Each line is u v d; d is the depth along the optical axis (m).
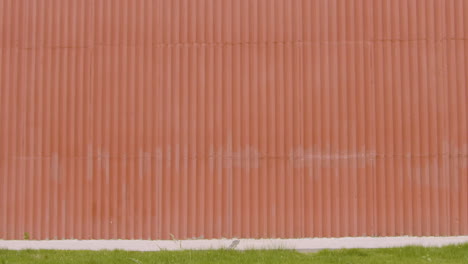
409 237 9.41
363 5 9.66
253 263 7.62
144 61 9.66
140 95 9.65
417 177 9.51
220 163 9.57
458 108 9.59
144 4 9.73
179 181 9.57
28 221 9.55
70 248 9.20
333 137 9.57
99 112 9.65
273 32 9.66
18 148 9.62
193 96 9.63
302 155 9.55
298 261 7.74
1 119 9.65
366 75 9.62
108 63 9.66
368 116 9.58
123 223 9.54
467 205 9.49
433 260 7.75
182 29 9.68
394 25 9.66
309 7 9.67
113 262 7.75
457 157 9.53
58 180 9.60
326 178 9.52
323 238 9.43
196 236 9.48
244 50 9.66
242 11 9.67
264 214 9.50
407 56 9.64
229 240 9.41
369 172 9.52
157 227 9.52
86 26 9.72
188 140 9.60
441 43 9.65
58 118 9.66
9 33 9.73
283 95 9.62
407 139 9.55
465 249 8.40
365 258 7.94
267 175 9.55
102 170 9.61
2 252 8.70
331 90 9.60
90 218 9.56
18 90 9.66
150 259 7.93
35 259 8.07
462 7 9.66
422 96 9.59
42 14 9.76
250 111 9.62
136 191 9.58
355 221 9.46
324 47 9.66
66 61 9.67
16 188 9.59
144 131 9.62
